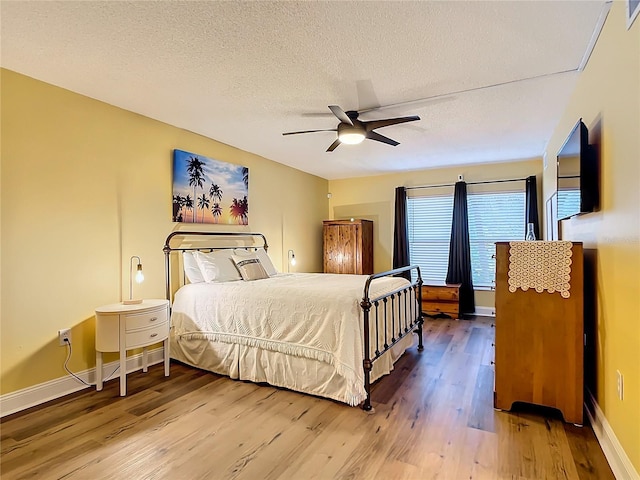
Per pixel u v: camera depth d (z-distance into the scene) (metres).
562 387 2.30
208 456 1.96
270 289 3.06
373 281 3.58
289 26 1.98
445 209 5.87
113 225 3.12
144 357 3.26
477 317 5.39
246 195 4.64
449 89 2.81
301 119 3.49
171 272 3.64
